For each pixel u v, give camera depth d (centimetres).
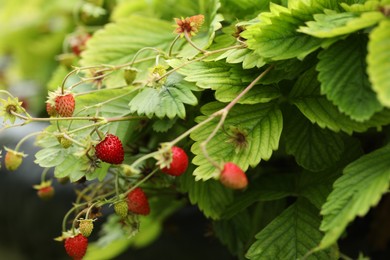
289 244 54
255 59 53
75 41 66
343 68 50
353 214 48
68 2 81
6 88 95
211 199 58
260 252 54
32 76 88
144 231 68
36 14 90
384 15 48
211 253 68
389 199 62
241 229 60
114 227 68
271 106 54
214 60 54
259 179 59
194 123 58
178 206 67
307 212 55
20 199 78
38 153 55
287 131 55
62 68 67
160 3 64
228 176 50
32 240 78
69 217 73
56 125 56
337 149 54
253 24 53
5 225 81
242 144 53
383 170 50
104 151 53
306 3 53
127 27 61
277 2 57
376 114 52
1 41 89
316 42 51
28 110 83
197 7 62
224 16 59
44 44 83
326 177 56
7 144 79
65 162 55
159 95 54
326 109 53
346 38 51
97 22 70
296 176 58
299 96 54
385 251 63
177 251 70
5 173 79
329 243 48
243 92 52
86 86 62
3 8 91
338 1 53
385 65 47
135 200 56
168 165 51
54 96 54
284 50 52
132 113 56
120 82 59
